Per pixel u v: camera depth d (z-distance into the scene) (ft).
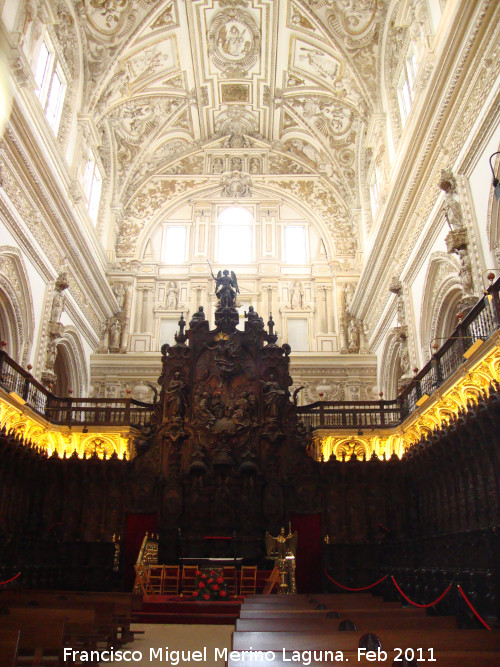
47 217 67.41
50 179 64.44
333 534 64.64
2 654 17.12
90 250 80.43
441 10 59.47
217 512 65.41
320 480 66.80
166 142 107.76
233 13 86.02
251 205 109.29
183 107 102.12
